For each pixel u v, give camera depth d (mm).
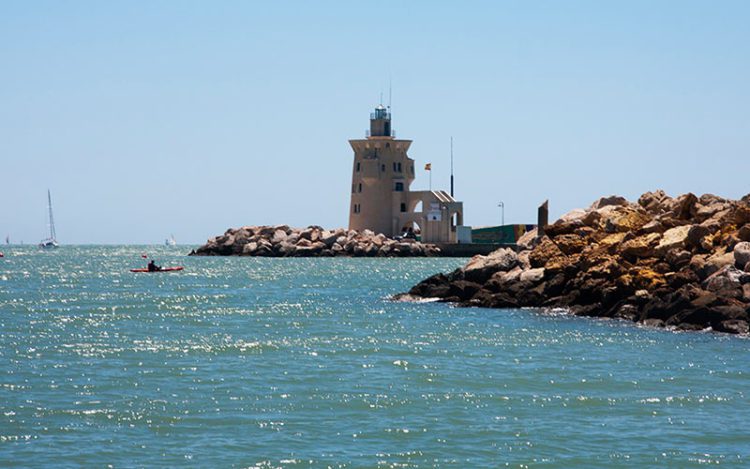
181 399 95562
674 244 168500
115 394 97688
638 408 93125
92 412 90000
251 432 83812
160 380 105062
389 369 112562
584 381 105500
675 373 109938
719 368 112875
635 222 188875
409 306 189250
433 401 95500
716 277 149750
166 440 81312
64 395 97125
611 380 106062
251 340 137875
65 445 79688
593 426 86562
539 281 183250
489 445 80562
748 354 122125
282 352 125375
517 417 89438
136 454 77500
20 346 130875
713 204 187625
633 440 82250
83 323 162000
